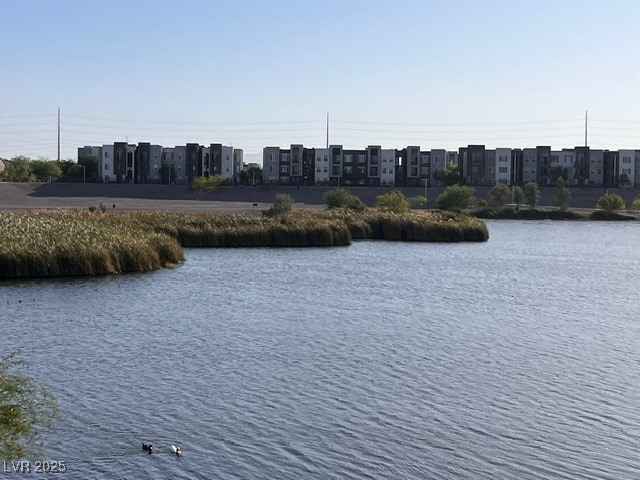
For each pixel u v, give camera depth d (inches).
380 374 1373.0
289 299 2111.2
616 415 1194.0
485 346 1596.9
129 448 1033.5
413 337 1663.4
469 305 2100.1
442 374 1384.1
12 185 6904.5
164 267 2642.7
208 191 7140.8
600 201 6530.5
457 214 4485.7
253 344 1565.0
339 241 3666.3
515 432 1120.2
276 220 3710.6
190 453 1024.2
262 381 1318.9
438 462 1017.5
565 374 1398.9
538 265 3129.9
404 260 3122.5
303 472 978.1
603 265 3186.5
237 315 1861.5
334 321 1815.9
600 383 1348.4
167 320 1779.0
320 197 6988.2
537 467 1011.3
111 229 2775.6
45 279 2256.4
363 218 4097.0
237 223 3580.2
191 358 1451.8
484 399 1253.1
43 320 1737.2
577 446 1077.8
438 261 3129.9
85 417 1133.1
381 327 1759.4
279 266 2810.0
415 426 1133.1
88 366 1382.9
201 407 1187.9
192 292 2159.2
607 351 1572.3
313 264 2901.1
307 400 1228.5
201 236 3410.4
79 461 991.6
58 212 3553.2
